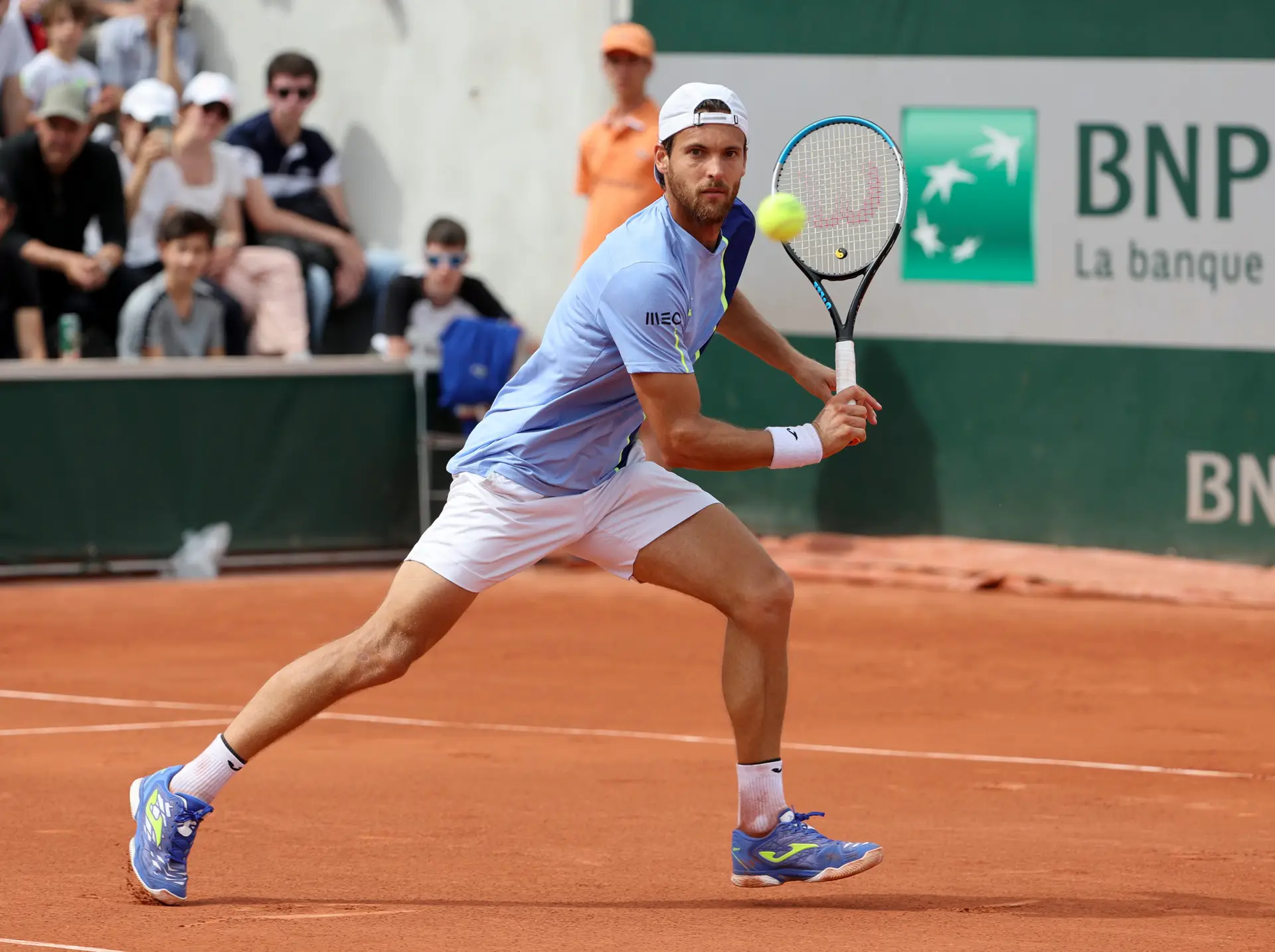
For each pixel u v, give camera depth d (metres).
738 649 15.44
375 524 42.06
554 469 15.09
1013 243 41.31
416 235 51.62
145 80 50.62
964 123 41.56
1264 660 32.25
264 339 43.31
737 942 13.58
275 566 41.00
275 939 13.65
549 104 49.28
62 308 41.22
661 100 44.31
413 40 51.22
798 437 15.18
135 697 28.27
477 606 37.62
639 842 18.61
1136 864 17.58
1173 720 27.12
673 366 14.74
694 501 15.47
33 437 38.59
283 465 40.97
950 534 42.31
